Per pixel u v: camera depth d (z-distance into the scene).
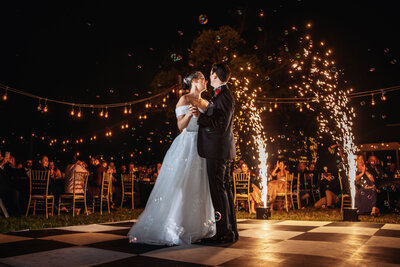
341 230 3.09
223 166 2.41
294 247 2.20
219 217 2.38
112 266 1.71
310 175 9.27
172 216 2.33
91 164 8.12
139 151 15.13
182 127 2.50
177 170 2.46
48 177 6.11
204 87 2.69
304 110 11.85
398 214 6.37
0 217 5.67
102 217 5.93
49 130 14.89
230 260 1.82
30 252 2.06
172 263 1.76
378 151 11.90
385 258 1.86
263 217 4.89
